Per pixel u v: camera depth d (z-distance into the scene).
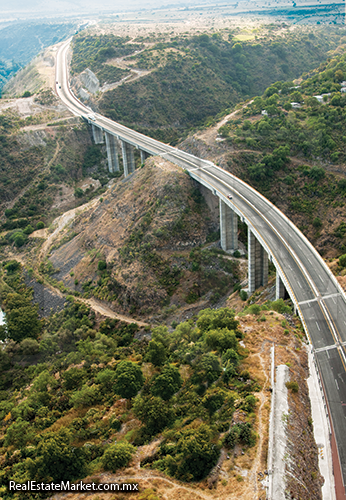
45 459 63.28
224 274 152.88
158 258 154.00
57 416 81.81
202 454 62.81
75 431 73.50
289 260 123.50
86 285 159.38
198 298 147.88
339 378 88.44
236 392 78.81
